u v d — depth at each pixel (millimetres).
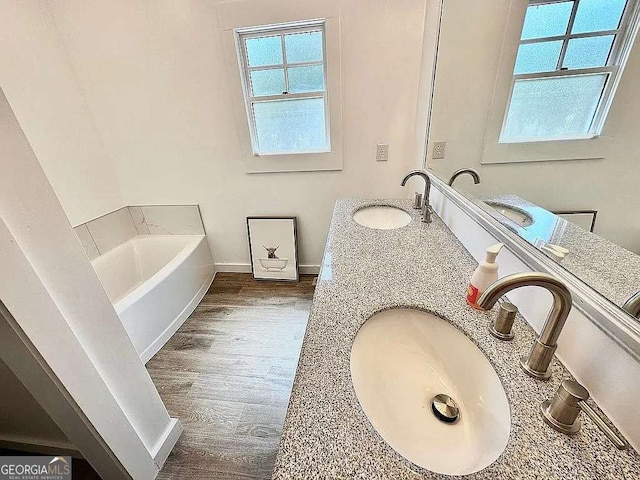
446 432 601
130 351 955
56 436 1091
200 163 2148
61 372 712
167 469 1118
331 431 479
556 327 503
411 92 1777
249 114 1959
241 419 1306
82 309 772
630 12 449
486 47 968
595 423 460
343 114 1880
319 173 2094
